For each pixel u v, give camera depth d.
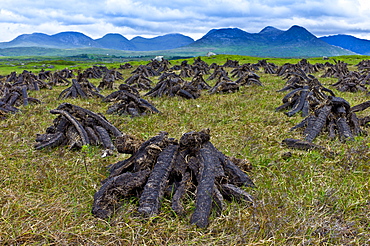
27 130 9.49
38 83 22.41
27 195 5.14
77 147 7.66
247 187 5.16
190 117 11.14
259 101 14.07
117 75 32.19
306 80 18.22
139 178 4.77
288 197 4.77
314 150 6.79
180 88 16.03
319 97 12.42
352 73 23.06
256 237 3.87
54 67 57.91
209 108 12.84
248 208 4.50
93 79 32.53
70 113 8.33
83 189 5.36
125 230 4.05
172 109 12.70
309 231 3.89
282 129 9.05
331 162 6.08
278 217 4.19
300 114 10.89
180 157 5.09
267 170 6.00
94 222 4.29
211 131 9.16
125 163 5.47
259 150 7.31
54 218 4.41
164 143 5.30
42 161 6.81
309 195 4.82
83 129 7.83
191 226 4.11
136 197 4.79
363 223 4.11
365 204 4.50
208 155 5.09
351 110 8.54
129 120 10.84
